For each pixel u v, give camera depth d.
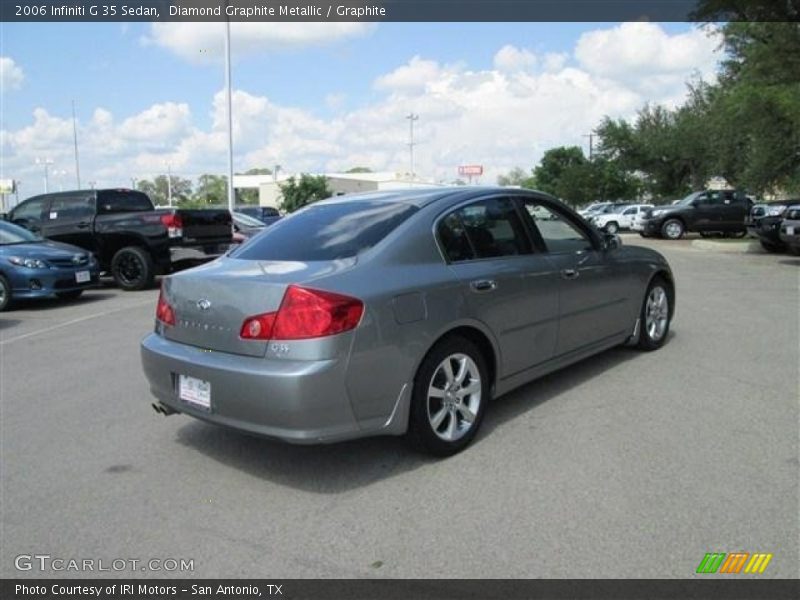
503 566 2.92
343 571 2.94
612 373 5.77
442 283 4.04
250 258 4.25
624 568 2.88
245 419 3.64
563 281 5.03
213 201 92.81
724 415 4.66
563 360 5.18
